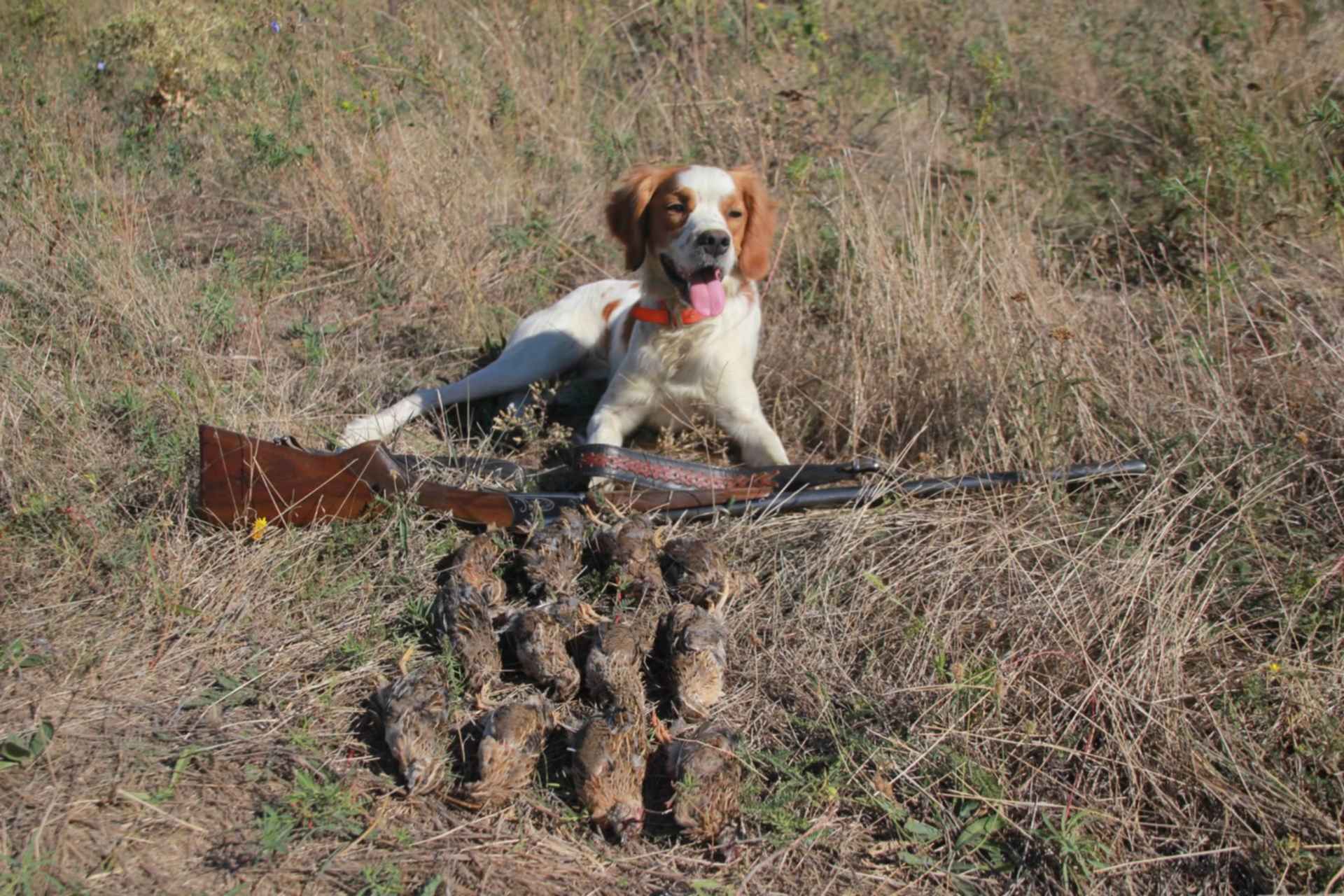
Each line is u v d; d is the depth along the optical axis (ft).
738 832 6.32
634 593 7.50
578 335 9.91
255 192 11.78
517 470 8.56
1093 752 6.73
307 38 13.16
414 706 6.61
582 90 13.87
